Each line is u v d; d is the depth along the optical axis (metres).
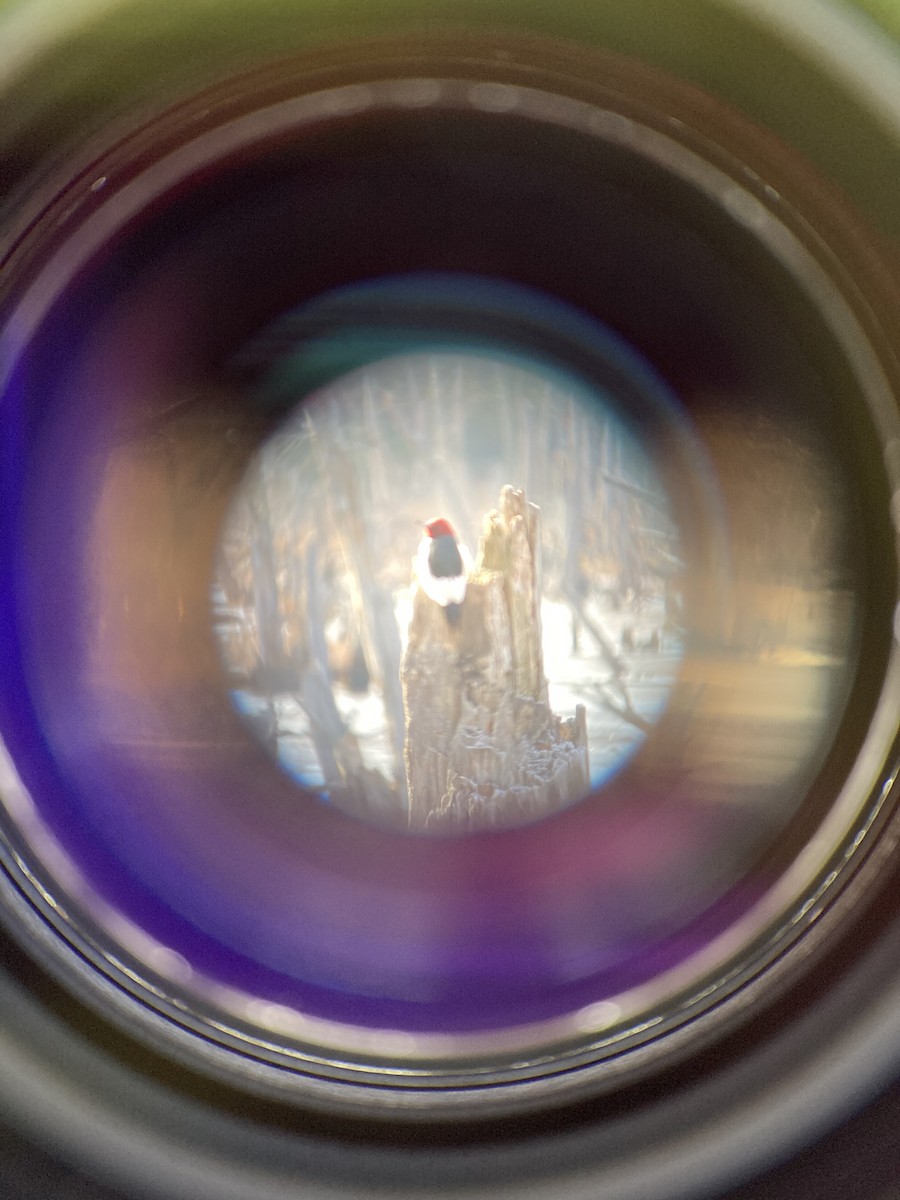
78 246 2.27
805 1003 2.23
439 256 2.59
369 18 2.17
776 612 2.60
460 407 2.93
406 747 2.95
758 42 2.14
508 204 2.51
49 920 2.29
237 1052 2.28
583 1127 2.23
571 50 2.19
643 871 2.70
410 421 2.94
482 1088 2.25
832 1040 2.19
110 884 2.48
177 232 2.40
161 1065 2.25
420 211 2.50
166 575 2.74
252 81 2.21
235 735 2.87
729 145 2.22
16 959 2.24
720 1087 2.22
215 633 2.85
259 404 2.77
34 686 2.47
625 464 2.87
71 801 2.49
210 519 2.82
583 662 2.92
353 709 2.97
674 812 2.72
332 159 2.36
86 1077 2.21
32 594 2.48
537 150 2.35
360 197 2.47
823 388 2.38
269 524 2.92
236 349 2.68
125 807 2.62
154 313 2.50
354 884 2.76
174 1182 2.20
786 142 2.19
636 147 2.26
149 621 2.73
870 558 2.34
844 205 2.20
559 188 2.44
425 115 2.26
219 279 2.54
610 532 2.92
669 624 2.84
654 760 2.79
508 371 2.85
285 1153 2.22
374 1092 2.25
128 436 2.60
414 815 2.88
